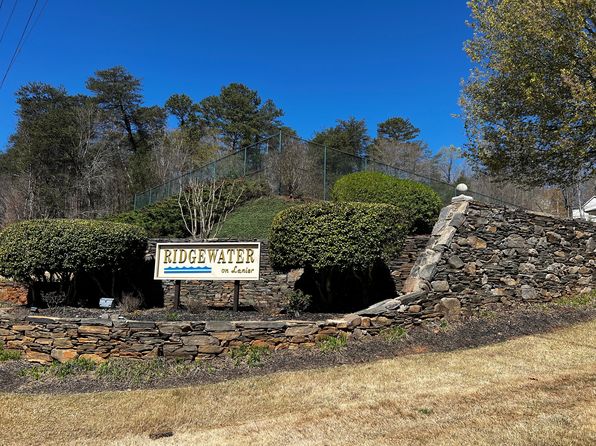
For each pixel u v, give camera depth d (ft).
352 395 16.90
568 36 32.81
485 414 14.21
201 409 16.57
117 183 113.50
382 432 13.57
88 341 21.30
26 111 132.87
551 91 35.01
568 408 14.12
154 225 51.52
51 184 107.34
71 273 29.17
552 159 38.24
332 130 156.76
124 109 143.95
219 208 50.88
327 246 23.66
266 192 52.95
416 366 19.47
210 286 31.58
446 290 24.61
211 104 153.07
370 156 149.18
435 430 13.35
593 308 26.89
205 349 21.07
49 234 27.27
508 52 37.27
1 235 28.37
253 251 25.72
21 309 27.78
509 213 27.68
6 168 125.39
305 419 15.11
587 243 30.17
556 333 23.32
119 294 30.73
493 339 22.86
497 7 38.42
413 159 143.64
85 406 17.15
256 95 157.99
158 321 22.00
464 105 42.70
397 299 23.36
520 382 17.04
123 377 19.79
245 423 15.23
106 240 27.99
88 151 118.73
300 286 29.66
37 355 21.53
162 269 26.68
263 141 55.16
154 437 14.58
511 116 39.32
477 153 42.93
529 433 12.54
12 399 17.92
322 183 49.52
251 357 20.83
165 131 138.51
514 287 26.78
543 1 33.58
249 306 29.22
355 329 22.15
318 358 20.75
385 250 23.89
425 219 36.24
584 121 33.04
